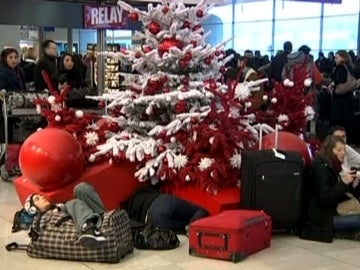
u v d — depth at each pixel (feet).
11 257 13.58
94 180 16.56
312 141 19.06
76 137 17.67
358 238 15.26
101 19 26.37
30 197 15.85
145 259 13.53
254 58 36.96
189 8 18.16
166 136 16.93
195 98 17.19
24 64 32.24
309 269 13.00
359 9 50.34
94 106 23.77
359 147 29.84
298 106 19.03
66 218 13.53
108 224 13.17
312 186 15.39
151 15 17.84
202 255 13.69
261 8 60.18
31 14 36.35
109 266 13.03
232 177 16.24
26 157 15.80
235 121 16.48
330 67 38.29
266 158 14.96
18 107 22.12
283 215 15.02
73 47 44.93
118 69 25.62
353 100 29.89
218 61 18.70
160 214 15.44
